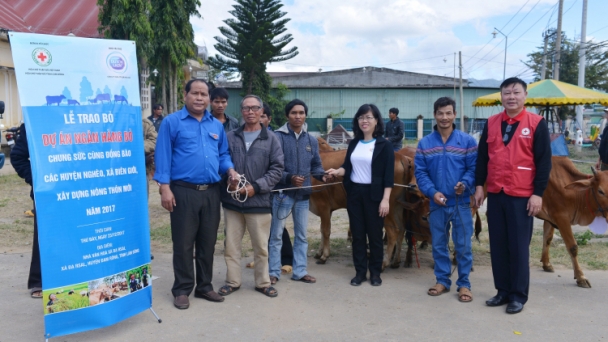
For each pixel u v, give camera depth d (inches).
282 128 210.5
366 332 160.9
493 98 433.1
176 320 168.4
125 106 155.9
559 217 210.5
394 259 235.6
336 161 237.3
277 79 1739.7
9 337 153.4
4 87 665.0
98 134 149.3
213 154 177.3
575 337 156.3
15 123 682.2
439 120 191.5
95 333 157.6
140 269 163.0
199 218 180.5
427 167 197.8
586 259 246.7
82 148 145.8
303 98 1594.5
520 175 176.2
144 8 651.5
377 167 201.9
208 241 183.2
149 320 168.2
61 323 143.7
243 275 220.8
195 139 173.9
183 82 865.5
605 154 297.6
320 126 1587.1
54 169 140.4
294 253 213.2
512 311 175.3
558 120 584.7
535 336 157.4
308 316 173.9
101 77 149.9
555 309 180.1
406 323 168.1
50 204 139.9
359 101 1593.3
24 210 356.2
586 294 196.2
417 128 1549.0
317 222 349.4
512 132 178.1
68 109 142.8
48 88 139.2
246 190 181.0
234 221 192.2
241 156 187.9
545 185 174.6
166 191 171.5
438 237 197.8
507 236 183.3
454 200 192.4
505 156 178.1
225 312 176.4
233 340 154.0
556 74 894.4
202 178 175.2
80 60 145.3
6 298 186.2
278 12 1336.1
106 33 654.5
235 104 1547.7
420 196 216.2
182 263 179.3
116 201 154.5
